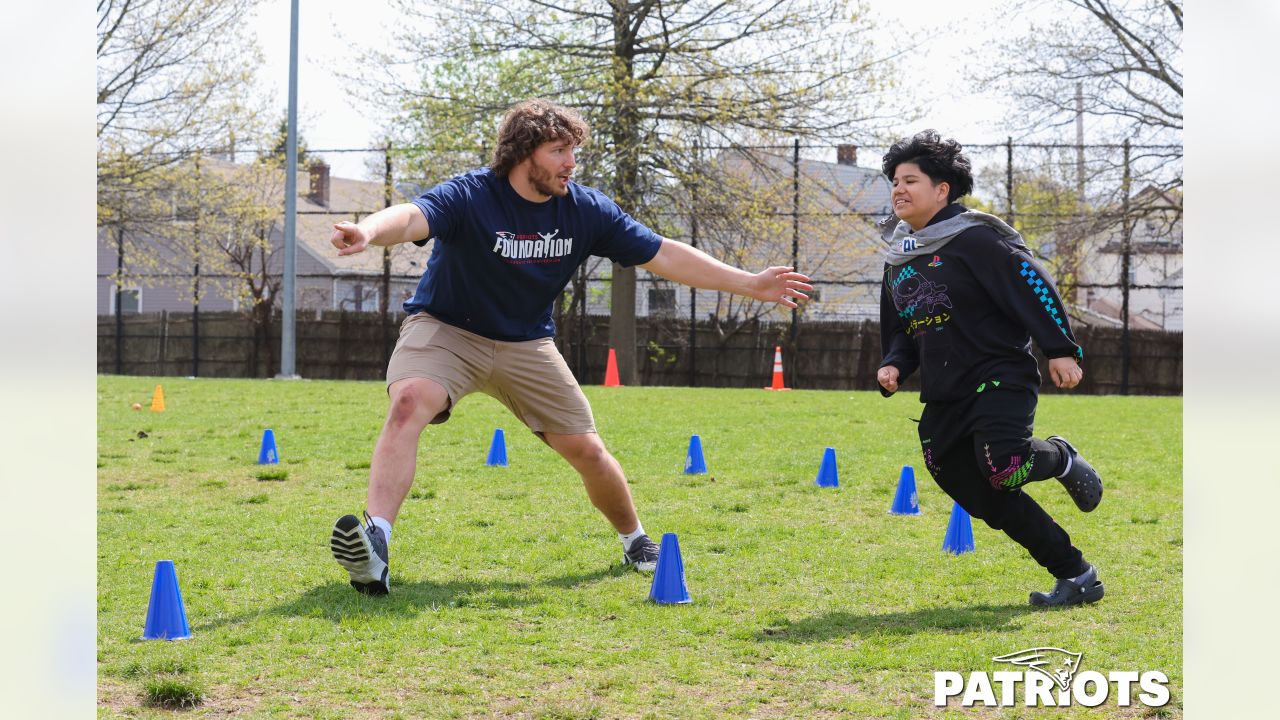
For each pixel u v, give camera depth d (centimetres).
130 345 2702
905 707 307
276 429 980
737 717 297
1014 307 393
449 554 500
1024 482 402
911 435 972
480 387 453
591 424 462
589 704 305
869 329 2383
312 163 2628
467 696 312
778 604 419
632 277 2252
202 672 329
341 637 365
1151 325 2873
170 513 593
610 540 535
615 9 2188
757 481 715
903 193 414
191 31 2366
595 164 2102
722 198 2162
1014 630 381
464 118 2272
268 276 2730
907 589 443
